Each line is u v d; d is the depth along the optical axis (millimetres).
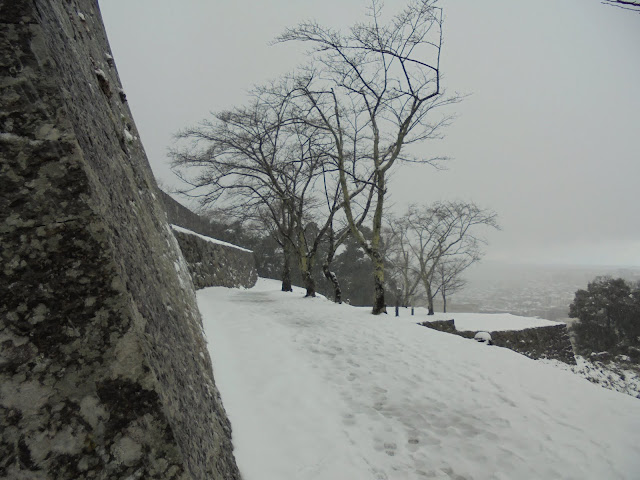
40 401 1190
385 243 29328
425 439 3695
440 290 30516
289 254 18156
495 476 3131
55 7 1826
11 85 1308
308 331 7789
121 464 1225
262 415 3760
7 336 1199
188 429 1667
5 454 1120
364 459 3311
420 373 5418
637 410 4297
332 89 12016
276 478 2783
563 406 4402
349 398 4578
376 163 11469
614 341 31484
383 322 8805
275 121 14539
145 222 2609
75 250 1315
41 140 1318
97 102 2178
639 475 3123
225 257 18109
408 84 10133
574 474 3143
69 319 1271
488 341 9305
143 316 1580
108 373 1279
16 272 1237
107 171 1844
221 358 5027
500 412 4242
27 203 1278
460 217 25406
